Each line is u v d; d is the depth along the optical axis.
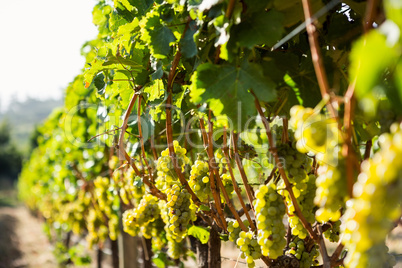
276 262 1.07
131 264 2.61
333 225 1.10
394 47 0.66
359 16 1.02
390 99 0.80
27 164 10.93
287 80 0.99
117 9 1.40
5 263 7.34
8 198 24.52
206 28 1.01
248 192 1.07
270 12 0.92
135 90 1.26
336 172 0.80
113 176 2.18
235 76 0.94
